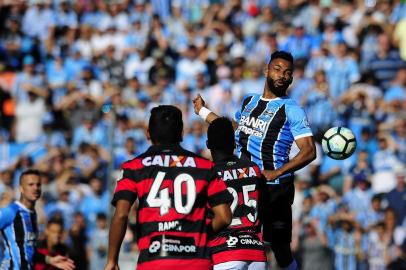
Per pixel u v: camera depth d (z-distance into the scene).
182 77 81.38
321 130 67.25
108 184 63.97
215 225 27.22
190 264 26.73
